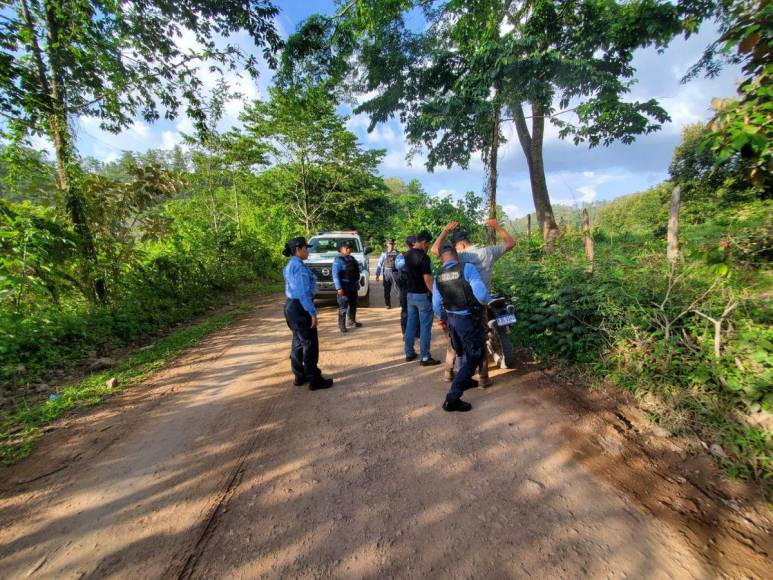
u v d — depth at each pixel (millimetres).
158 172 7797
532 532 2121
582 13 9438
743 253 3646
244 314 8844
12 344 4930
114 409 3936
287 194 25844
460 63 11242
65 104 7348
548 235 11227
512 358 4543
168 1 7637
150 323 7418
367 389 4219
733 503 2297
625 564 1897
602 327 4035
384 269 8945
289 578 1888
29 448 3193
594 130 10672
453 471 2707
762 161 2719
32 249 5809
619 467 2672
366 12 9781
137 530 2262
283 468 2822
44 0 6801
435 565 1930
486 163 11250
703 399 3059
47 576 1957
